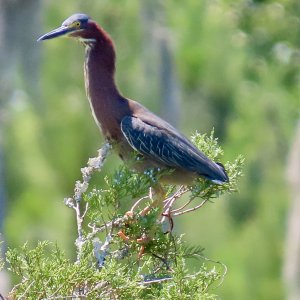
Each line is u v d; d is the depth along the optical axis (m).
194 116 25.06
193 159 10.33
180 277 8.90
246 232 24.12
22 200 22.97
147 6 23.20
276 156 25.03
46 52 22.47
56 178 23.19
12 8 21.36
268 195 24.69
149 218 9.34
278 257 24.11
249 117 25.08
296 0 24.48
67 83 22.97
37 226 22.92
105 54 10.77
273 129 25.05
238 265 23.70
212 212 23.36
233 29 24.52
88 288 8.73
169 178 10.51
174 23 23.62
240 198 24.48
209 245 23.44
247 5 24.28
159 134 10.49
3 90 21.88
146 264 9.34
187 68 24.27
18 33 21.61
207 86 24.84
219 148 10.77
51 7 22.41
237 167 10.37
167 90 23.55
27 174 22.98
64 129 22.94
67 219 22.98
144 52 23.39
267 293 23.86
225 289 23.42
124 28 23.19
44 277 8.68
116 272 8.68
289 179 24.36
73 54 22.81
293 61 24.81
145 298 8.89
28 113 22.88
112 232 9.33
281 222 24.47
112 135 10.80
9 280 15.97
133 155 10.53
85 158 23.03
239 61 24.75
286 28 24.61
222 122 25.27
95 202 9.13
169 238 9.42
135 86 23.48
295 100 24.94
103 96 10.76
